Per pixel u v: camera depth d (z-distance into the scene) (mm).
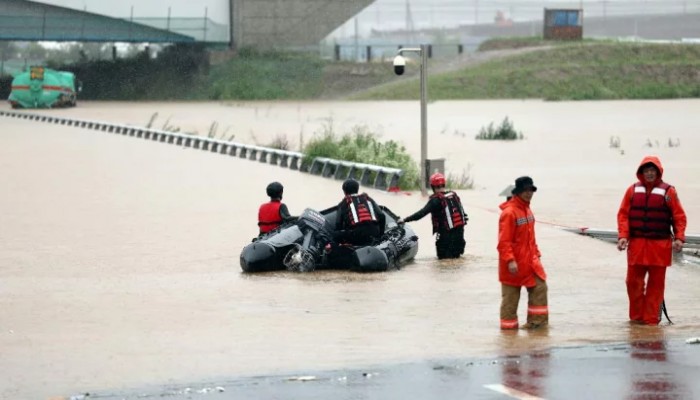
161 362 29656
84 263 49562
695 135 141625
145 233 59062
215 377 27719
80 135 153750
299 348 31344
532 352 30234
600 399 24578
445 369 28109
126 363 29594
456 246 49406
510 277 33750
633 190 34969
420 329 34156
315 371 28219
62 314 37375
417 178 82188
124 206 71562
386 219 49062
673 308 38281
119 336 33500
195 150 124875
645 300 35000
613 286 42594
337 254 46750
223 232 59188
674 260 48375
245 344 32031
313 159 93938
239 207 70375
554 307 38281
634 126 162375
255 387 26484
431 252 52156
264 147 109250
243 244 54812
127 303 39469
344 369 28359
